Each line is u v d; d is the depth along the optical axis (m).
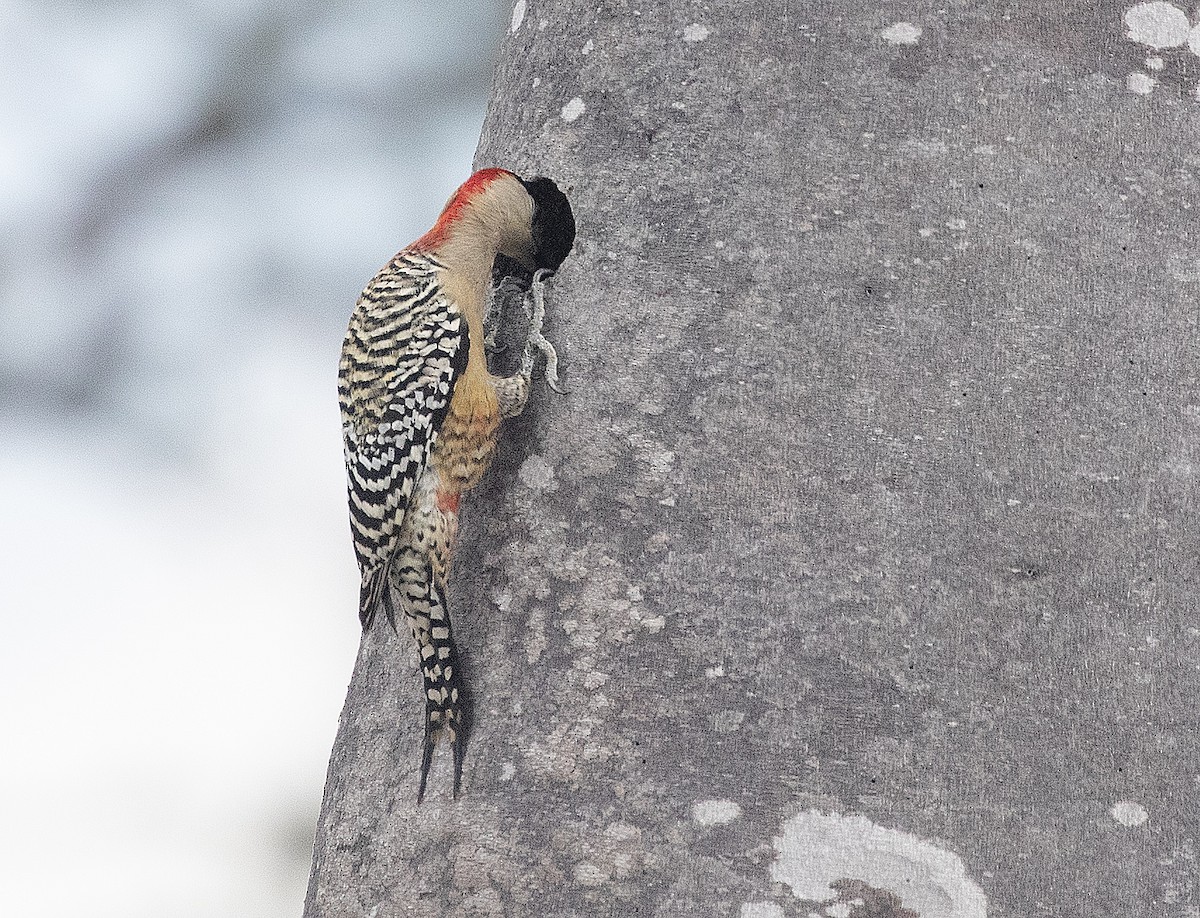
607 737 7.59
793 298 7.84
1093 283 7.70
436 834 7.82
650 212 8.20
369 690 8.86
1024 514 7.45
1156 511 7.46
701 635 7.58
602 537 7.88
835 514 7.56
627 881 7.37
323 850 8.57
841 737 7.30
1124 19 8.05
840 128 8.00
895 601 7.42
